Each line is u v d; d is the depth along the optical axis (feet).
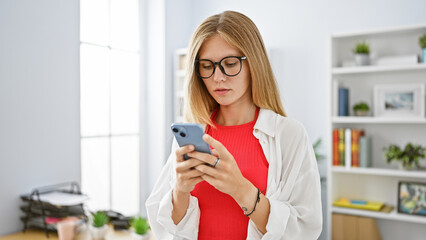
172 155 3.46
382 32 7.75
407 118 7.61
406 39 8.14
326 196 8.98
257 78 3.01
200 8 10.79
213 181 2.55
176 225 3.05
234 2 10.25
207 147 2.50
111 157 9.25
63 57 7.54
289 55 9.46
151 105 10.09
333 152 8.23
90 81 8.68
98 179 8.91
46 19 7.19
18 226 6.79
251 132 3.15
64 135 7.60
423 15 7.97
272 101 3.17
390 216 7.67
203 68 3.01
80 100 7.93
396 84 7.97
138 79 9.95
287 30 9.49
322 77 9.04
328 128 8.12
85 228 6.70
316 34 9.12
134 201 9.95
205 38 2.90
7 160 6.62
